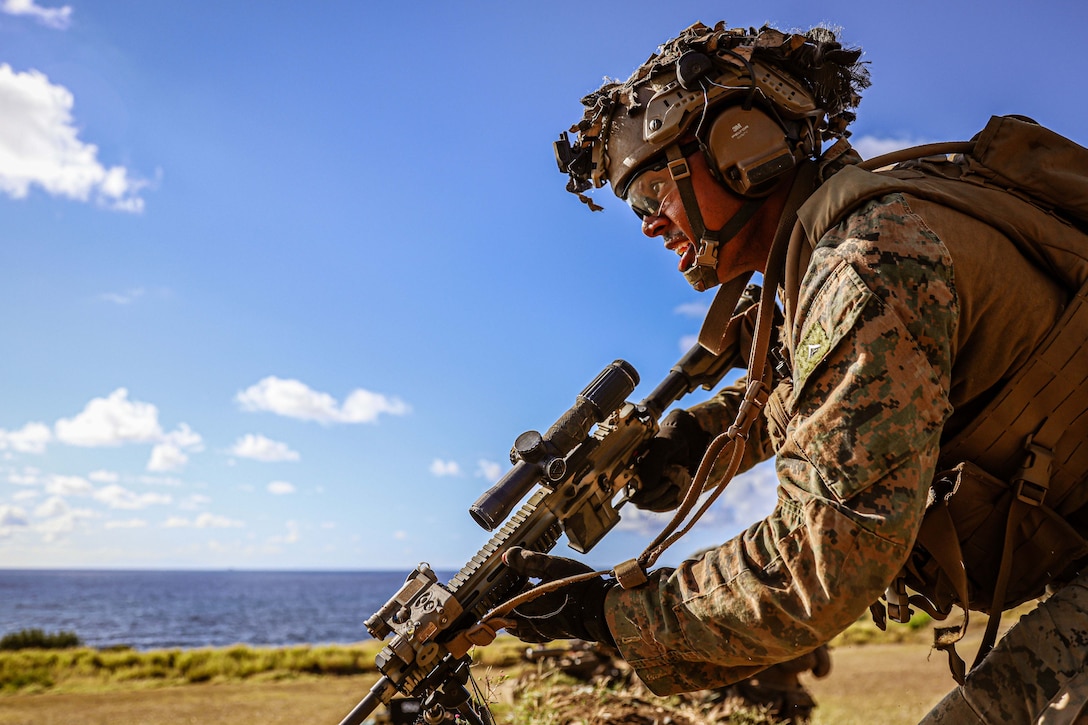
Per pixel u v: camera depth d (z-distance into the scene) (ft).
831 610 4.74
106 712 28.71
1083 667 4.95
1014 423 5.28
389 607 7.29
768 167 6.02
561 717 14.92
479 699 7.50
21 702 32.12
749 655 5.15
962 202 5.28
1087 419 5.23
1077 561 5.52
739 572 5.09
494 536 7.62
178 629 280.31
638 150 6.51
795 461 5.02
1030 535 5.39
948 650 5.43
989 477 5.32
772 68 6.26
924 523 5.47
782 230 6.06
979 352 5.20
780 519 5.08
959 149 5.89
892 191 5.14
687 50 6.23
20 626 301.63
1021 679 5.14
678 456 8.25
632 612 5.64
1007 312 5.16
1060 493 5.39
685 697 17.11
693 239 6.51
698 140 6.20
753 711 16.83
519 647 24.64
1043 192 5.49
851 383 4.69
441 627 6.92
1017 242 5.29
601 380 7.89
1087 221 5.54
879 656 44.93
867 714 22.52
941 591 5.69
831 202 5.28
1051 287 5.31
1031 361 5.19
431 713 7.13
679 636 5.40
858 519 4.60
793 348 5.31
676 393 8.36
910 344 4.70
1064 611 5.18
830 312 4.88
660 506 8.46
